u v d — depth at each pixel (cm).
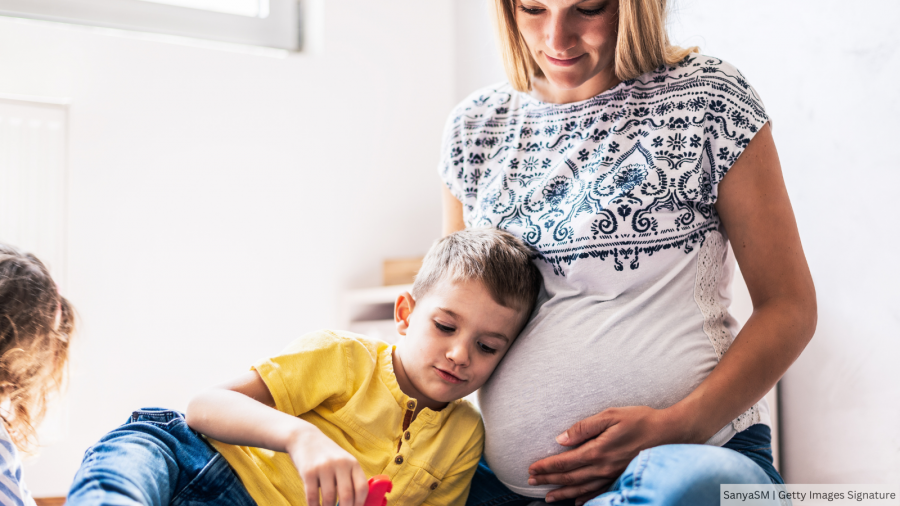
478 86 251
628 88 91
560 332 83
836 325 139
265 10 237
